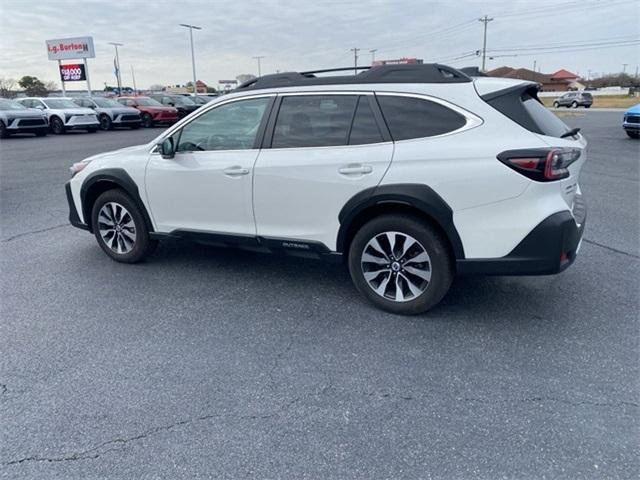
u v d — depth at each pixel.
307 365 3.01
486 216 3.17
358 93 3.54
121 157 4.62
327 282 4.34
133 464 2.23
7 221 6.56
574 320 3.52
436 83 3.37
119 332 3.45
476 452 2.27
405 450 2.29
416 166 3.28
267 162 3.79
